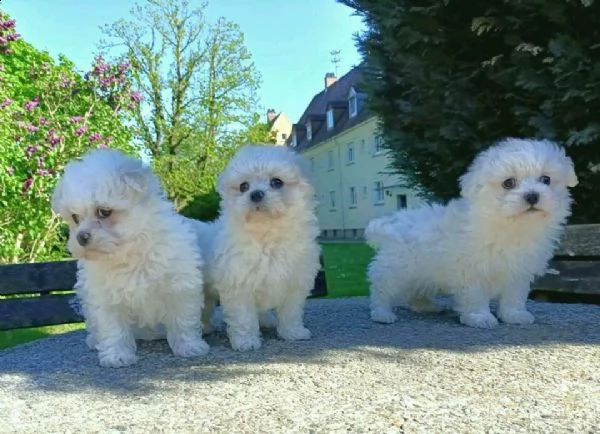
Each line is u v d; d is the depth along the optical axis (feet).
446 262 2.16
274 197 1.81
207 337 2.13
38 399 1.48
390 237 2.32
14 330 3.02
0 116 3.77
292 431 1.17
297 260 1.92
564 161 2.06
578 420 1.18
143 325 1.90
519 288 2.17
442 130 3.01
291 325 2.04
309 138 20.49
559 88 2.58
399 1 3.03
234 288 1.89
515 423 1.17
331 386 1.45
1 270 2.56
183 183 11.73
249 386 1.48
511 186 2.01
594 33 2.57
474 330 2.07
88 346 2.09
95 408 1.37
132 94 5.12
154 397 1.43
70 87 4.75
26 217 4.05
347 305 2.86
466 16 2.92
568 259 2.74
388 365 1.63
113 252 1.67
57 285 2.62
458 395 1.35
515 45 2.75
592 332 1.98
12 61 5.37
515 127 3.01
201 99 12.90
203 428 1.21
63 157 4.23
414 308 2.53
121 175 1.70
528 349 1.76
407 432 1.14
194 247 1.88
